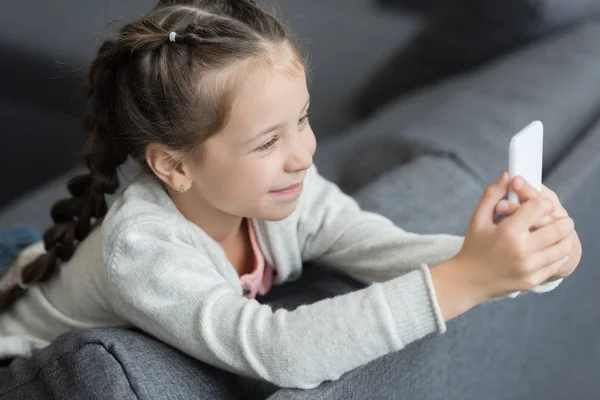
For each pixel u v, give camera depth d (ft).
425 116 4.65
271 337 2.49
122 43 2.79
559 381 5.11
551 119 4.33
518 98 4.54
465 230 3.50
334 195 3.39
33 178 6.63
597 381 5.30
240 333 2.53
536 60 5.04
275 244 3.25
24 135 7.04
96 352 2.38
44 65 7.27
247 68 2.61
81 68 3.51
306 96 2.72
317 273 3.47
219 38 2.63
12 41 7.47
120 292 2.77
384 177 3.81
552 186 3.54
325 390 2.51
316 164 5.38
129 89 2.79
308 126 2.85
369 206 3.56
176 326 2.64
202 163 2.77
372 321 2.43
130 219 2.83
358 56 8.04
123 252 2.78
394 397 2.95
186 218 3.08
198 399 2.51
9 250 4.59
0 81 7.38
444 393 3.40
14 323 3.57
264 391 2.78
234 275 3.16
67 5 8.01
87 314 3.28
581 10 5.45
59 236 3.34
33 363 2.49
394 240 3.08
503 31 5.71
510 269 2.36
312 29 8.53
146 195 2.99
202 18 2.74
